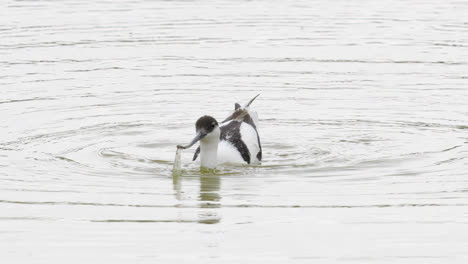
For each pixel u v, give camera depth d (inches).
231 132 658.2
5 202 528.1
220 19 1152.2
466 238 465.4
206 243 458.0
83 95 812.0
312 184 575.8
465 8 1230.3
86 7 1235.9
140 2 1278.3
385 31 1084.5
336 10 1223.5
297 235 470.6
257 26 1111.0
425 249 449.1
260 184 578.6
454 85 847.1
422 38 1042.1
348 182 578.9
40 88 830.5
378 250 448.1
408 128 723.4
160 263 430.3
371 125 735.1
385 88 840.9
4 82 848.3
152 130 721.0
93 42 1015.0
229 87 845.8
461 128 721.0
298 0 1301.7
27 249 447.8
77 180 581.6
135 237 467.2
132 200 537.6
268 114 768.3
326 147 677.9
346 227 484.4
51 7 1231.5
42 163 619.8
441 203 527.8
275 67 916.0
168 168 623.2
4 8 1221.1
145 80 867.4
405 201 532.7
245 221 496.4
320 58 956.6
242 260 434.6
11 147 659.4
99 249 448.8
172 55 964.0
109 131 712.4
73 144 673.6
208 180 590.6
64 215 504.7
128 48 991.0
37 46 994.1
